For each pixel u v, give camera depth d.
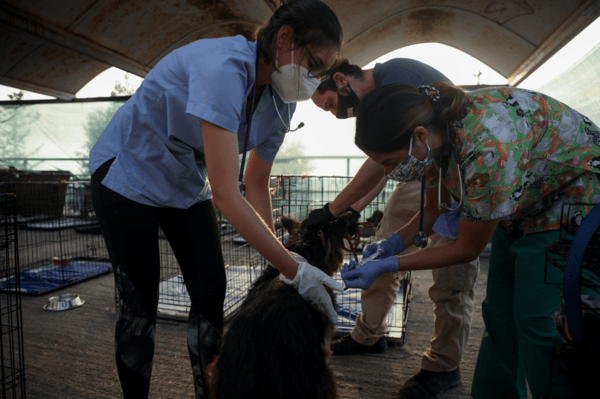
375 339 2.44
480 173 1.17
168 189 1.41
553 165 1.27
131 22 7.11
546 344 1.28
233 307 3.16
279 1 1.32
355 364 2.37
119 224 1.35
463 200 1.25
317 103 2.10
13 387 1.88
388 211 2.41
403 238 1.71
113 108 7.28
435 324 2.06
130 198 1.36
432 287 2.06
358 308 3.21
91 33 6.95
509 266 1.65
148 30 7.48
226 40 1.26
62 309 3.31
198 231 1.55
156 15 7.20
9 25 5.73
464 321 1.99
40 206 7.43
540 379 1.31
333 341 2.63
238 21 7.74
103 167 1.38
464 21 7.85
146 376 1.41
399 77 1.92
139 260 1.38
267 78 1.33
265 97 1.40
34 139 7.62
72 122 7.45
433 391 1.97
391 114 1.17
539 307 1.30
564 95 4.90
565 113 1.28
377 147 1.22
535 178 1.30
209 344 1.49
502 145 1.15
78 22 6.61
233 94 1.13
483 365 1.76
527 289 1.34
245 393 1.16
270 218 1.82
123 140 1.37
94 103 7.35
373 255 1.52
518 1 6.56
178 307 3.22
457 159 1.21
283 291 1.38
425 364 2.08
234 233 6.03
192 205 1.55
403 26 8.38
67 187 7.36
